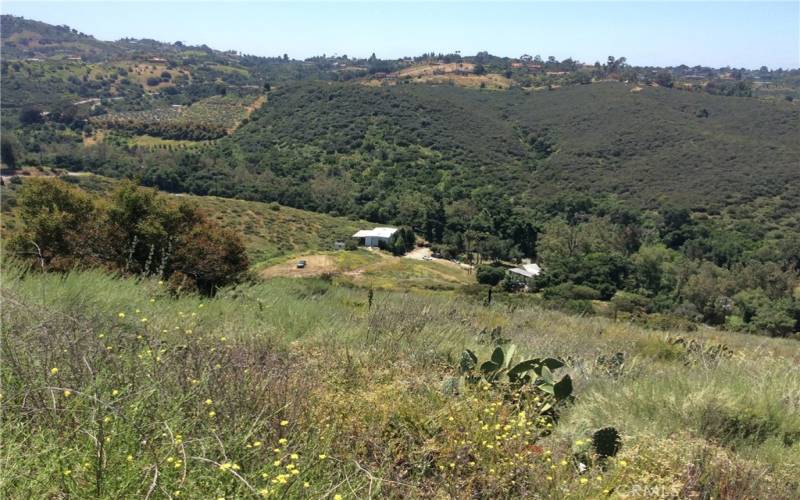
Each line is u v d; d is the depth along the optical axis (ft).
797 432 13.58
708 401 13.76
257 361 13.42
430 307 29.89
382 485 8.82
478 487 9.52
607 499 9.04
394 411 11.01
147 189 38.86
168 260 37.09
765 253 209.05
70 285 19.25
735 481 10.11
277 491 7.46
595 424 13.03
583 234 230.07
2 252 27.53
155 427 8.38
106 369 10.47
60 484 7.04
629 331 42.80
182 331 14.62
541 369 14.43
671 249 226.79
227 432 8.77
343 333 19.16
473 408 11.57
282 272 150.71
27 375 9.55
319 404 10.79
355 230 228.63
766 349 39.19
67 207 36.27
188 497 7.19
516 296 124.77
